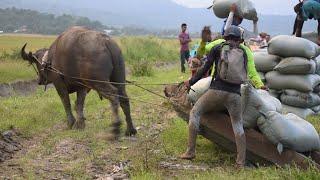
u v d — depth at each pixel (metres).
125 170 8.55
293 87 11.74
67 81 11.66
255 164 8.62
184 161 8.98
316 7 14.21
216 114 8.79
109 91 10.54
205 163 8.94
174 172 8.38
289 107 11.99
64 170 8.65
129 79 22.25
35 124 12.06
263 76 12.11
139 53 32.91
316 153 8.48
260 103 8.35
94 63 10.58
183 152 9.49
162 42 39.09
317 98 12.30
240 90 8.20
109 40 10.84
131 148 9.95
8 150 9.94
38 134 11.41
